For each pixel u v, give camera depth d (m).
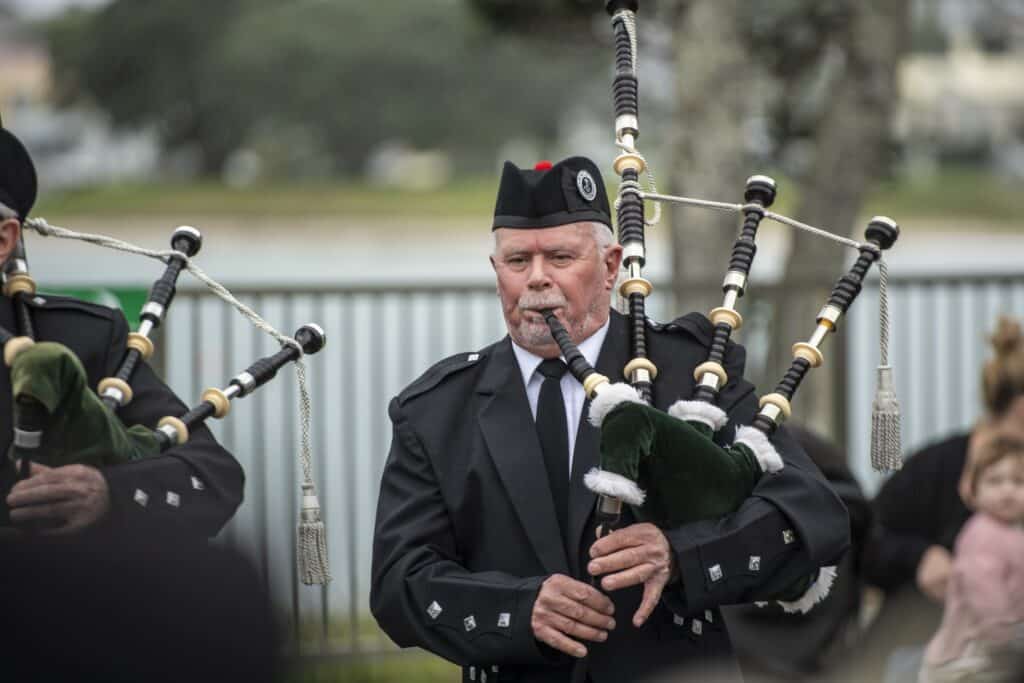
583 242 10.01
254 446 20.50
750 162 26.16
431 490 10.14
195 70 130.75
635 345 10.16
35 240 60.81
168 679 4.89
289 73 128.75
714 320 10.41
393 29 128.38
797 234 25.94
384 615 9.93
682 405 9.69
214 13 129.88
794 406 21.92
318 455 21.23
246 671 4.91
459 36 126.06
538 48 28.89
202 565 4.98
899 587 13.91
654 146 67.25
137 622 4.89
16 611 4.91
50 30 135.62
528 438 10.02
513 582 9.56
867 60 25.12
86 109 135.12
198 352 20.23
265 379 10.96
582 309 10.05
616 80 10.87
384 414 21.00
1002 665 12.19
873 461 10.51
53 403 8.95
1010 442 13.27
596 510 9.80
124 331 11.09
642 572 9.20
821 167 25.50
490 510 9.96
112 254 55.34
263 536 19.41
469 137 133.50
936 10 65.62
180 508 10.03
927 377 23.66
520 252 10.00
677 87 23.94
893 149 26.36
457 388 10.39
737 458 9.51
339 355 31.16
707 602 9.34
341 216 112.38
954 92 123.75
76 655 4.89
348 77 128.88
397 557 9.93
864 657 13.76
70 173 132.38
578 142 137.12
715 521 9.40
